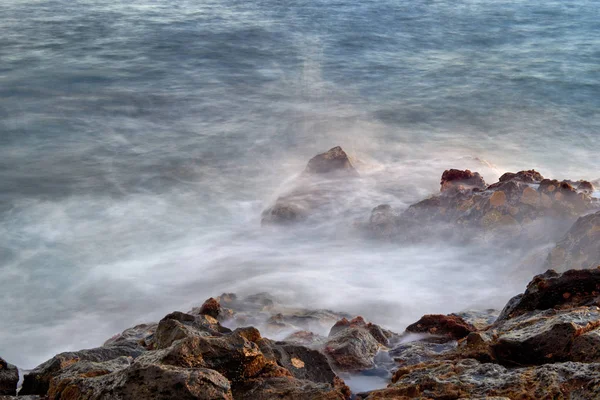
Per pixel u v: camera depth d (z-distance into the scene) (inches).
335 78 1082.1
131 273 499.8
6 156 760.3
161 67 1119.0
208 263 499.8
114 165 741.3
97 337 417.7
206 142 816.3
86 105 937.5
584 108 928.9
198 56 1184.8
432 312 372.8
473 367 201.6
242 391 192.2
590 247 350.6
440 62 1165.7
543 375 183.3
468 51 1231.5
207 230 571.2
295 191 562.9
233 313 327.3
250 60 1173.1
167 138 828.6
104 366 210.4
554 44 1264.8
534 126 865.5
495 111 923.4
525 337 212.5
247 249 503.8
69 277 498.6
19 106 923.4
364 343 253.8
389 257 441.1
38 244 557.6
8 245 555.5
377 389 212.4
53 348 405.4
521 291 374.0
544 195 419.2
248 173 719.1
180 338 213.2
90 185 687.1
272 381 195.5
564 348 204.8
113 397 174.2
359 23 1424.7
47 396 196.9
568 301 256.8
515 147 795.4
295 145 808.9
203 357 191.0
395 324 360.8
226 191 671.1
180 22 1401.3
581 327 207.6
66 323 435.5
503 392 181.8
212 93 1003.9
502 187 432.1
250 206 632.4
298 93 1009.5
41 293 475.5
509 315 264.4
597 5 1581.0
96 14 1454.2
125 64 1125.7
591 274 259.1
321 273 437.1
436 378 194.7
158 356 190.7
